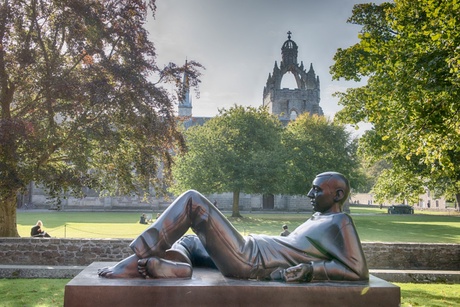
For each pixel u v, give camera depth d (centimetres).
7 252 1092
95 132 1284
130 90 1339
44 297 745
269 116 3697
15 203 1498
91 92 1248
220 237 402
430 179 1509
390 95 1003
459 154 1130
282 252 414
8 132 1152
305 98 7188
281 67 7288
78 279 387
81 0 1309
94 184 1421
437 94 823
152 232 397
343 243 412
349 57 1362
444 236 2073
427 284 956
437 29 834
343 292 377
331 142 4144
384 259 1137
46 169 1340
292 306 374
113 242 1112
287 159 3588
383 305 378
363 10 1394
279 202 5516
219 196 5362
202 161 3219
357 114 1459
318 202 452
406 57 877
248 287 373
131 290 364
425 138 866
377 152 1620
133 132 1426
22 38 1344
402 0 953
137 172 1530
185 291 368
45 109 1341
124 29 1360
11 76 1412
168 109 1428
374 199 1666
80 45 1325
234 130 3378
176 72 1445
